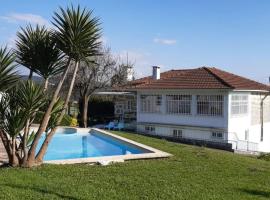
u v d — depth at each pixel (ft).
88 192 32.60
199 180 39.34
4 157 48.44
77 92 132.05
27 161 41.39
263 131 129.39
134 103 140.05
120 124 126.11
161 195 32.91
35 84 40.29
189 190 35.06
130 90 124.36
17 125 39.73
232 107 107.14
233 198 33.58
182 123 113.50
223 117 105.81
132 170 42.45
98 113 146.41
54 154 66.85
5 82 38.01
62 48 41.09
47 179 36.24
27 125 40.86
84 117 126.00
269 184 40.01
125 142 68.28
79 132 86.74
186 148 62.95
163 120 117.60
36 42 42.19
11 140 40.78
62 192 32.14
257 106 124.57
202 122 109.70
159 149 59.82
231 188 37.06
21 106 39.47
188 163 48.21
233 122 107.76
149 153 52.70
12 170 39.24
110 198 31.40
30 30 42.93
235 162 51.47
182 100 113.70
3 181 34.60
